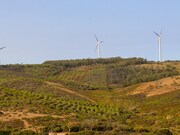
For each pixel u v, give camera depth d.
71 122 124.19
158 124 129.12
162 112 156.25
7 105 149.62
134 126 115.81
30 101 161.88
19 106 149.50
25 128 117.69
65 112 149.50
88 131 101.88
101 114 156.88
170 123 129.50
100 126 110.50
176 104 165.88
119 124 119.25
